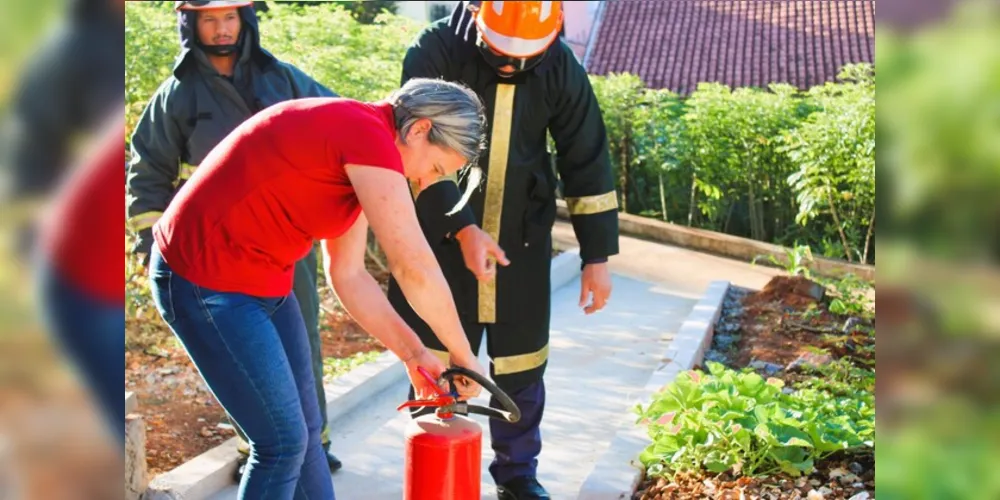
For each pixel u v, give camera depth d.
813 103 11.04
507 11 3.59
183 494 4.05
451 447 2.86
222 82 4.08
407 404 2.96
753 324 7.18
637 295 8.23
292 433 2.86
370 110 2.85
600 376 6.15
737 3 15.93
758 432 3.90
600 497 4.02
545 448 4.93
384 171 2.71
